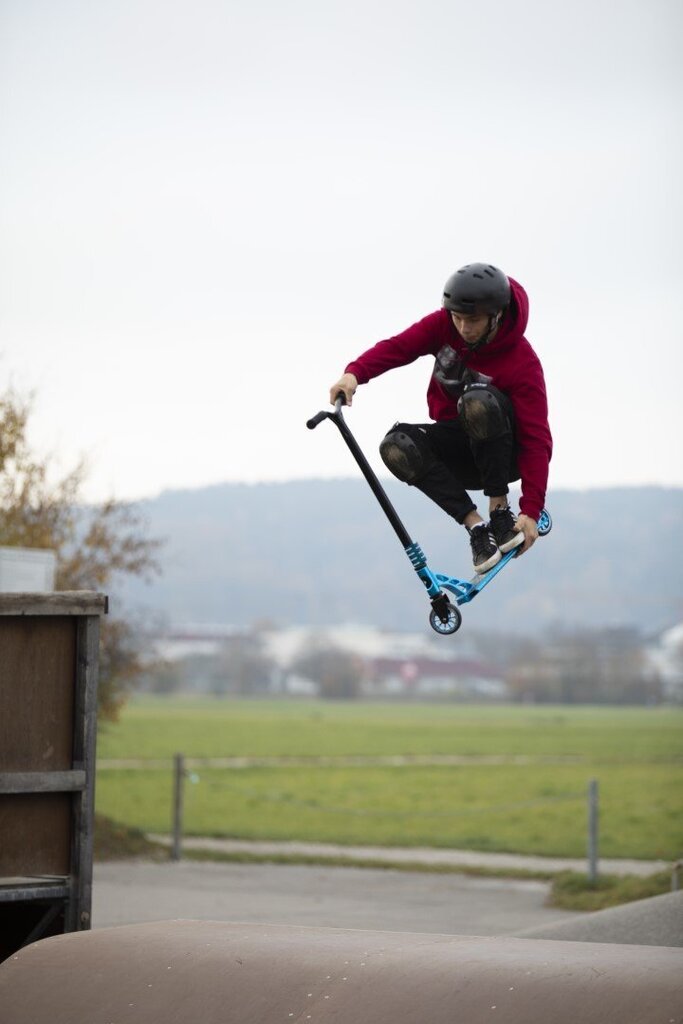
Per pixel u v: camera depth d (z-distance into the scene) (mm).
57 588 63719
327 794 118625
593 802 52812
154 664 70000
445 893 52125
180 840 61812
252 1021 10711
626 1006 9930
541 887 54906
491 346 14836
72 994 11555
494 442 14758
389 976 10859
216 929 12648
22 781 17625
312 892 51219
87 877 17906
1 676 17781
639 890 47469
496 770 158500
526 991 10344
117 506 65875
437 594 14977
